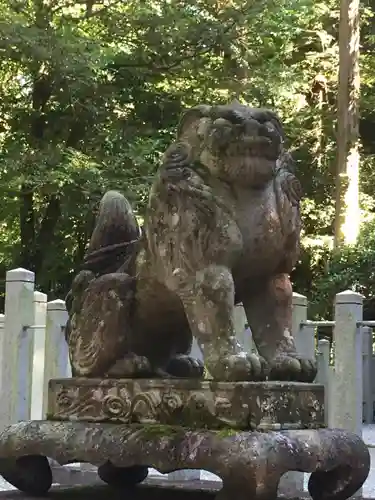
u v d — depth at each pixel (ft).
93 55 32.04
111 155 34.30
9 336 15.69
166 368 9.23
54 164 32.01
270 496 7.07
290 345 8.34
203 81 36.45
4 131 37.78
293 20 42.32
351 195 40.47
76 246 38.37
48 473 9.17
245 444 7.06
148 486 9.78
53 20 35.42
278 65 39.14
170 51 34.63
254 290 8.54
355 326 13.91
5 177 31.76
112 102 35.86
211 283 7.75
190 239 7.88
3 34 29.94
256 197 8.07
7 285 15.89
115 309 8.57
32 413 16.05
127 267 8.92
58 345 15.24
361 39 49.57
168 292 8.38
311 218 45.06
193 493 9.25
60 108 35.91
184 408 7.72
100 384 8.43
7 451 8.74
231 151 7.87
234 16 34.24
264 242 8.03
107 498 8.92
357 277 35.76
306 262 42.65
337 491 8.31
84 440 8.09
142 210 30.71
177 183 8.05
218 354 7.63
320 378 15.64
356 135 41.11
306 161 46.73
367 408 30.55
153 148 33.45
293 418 7.78
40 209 39.63
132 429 7.88
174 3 35.12
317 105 46.29
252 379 7.59
